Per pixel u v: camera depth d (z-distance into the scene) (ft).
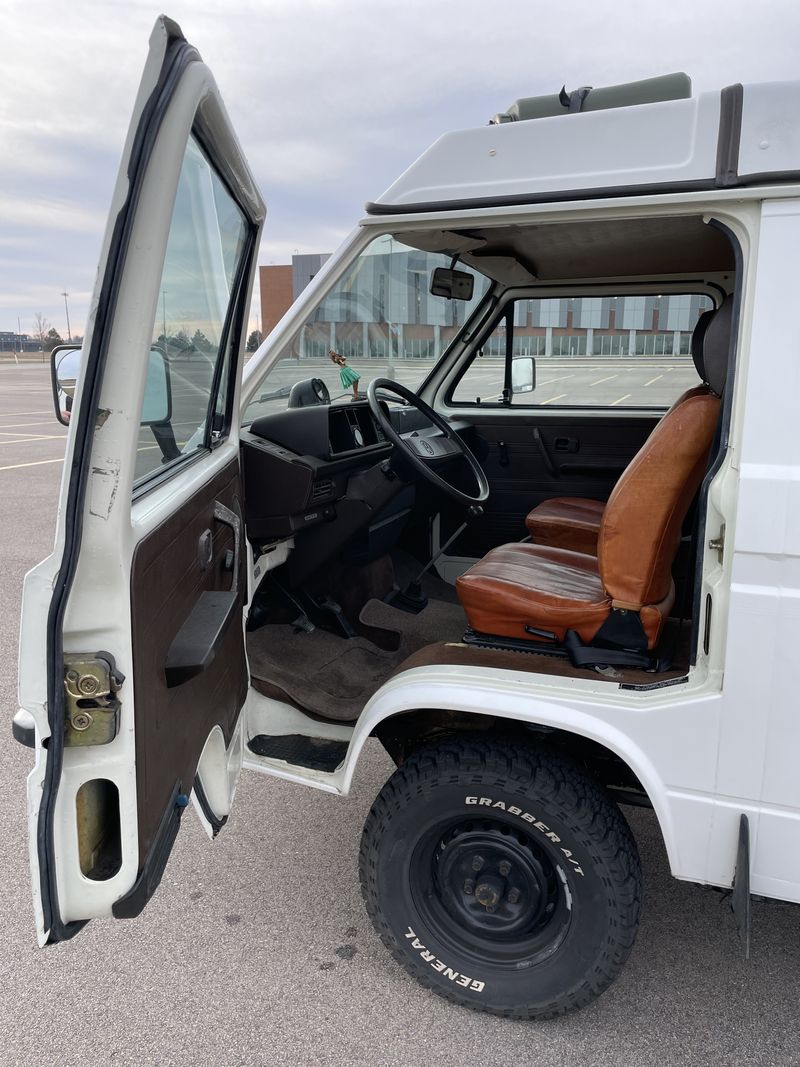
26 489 31.14
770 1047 6.51
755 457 5.08
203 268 6.06
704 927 7.97
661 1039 6.59
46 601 4.27
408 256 10.25
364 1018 6.82
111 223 3.92
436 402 13.71
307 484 8.28
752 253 5.08
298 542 9.63
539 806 6.07
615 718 5.75
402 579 12.03
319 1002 7.00
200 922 8.02
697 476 6.41
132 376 4.15
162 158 4.02
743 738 5.44
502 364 13.34
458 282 11.57
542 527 11.69
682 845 5.81
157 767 5.00
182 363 5.91
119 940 7.77
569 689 5.93
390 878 6.70
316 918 8.07
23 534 23.86
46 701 4.34
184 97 4.03
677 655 7.13
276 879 8.69
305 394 9.23
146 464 5.25
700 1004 6.97
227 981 7.24
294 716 8.42
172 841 5.27
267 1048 6.52
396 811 6.51
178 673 5.14
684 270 11.53
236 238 7.00
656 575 6.53
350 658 9.73
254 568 8.64
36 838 4.45
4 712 12.46
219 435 7.43
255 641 9.78
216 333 6.78
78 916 4.76
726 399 5.32
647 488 6.36
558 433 13.17
